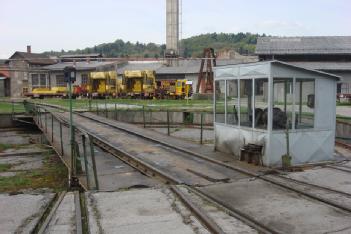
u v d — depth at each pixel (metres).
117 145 17.05
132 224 7.44
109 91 56.50
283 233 6.91
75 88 61.47
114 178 11.52
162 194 9.45
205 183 10.52
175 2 72.75
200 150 15.37
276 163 12.13
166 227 7.26
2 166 17.38
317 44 56.66
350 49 55.00
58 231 7.11
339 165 12.52
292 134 12.38
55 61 79.56
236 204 8.65
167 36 73.50
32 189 12.91
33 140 26.83
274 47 56.84
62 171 15.87
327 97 12.98
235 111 13.77
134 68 72.06
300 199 8.92
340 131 20.61
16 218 7.94
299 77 12.30
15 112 35.66
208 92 51.34
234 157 13.77
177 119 30.83
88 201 8.94
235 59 66.44
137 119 32.22
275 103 12.05
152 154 14.89
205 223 7.39
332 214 7.89
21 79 76.50
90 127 23.80
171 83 56.25
